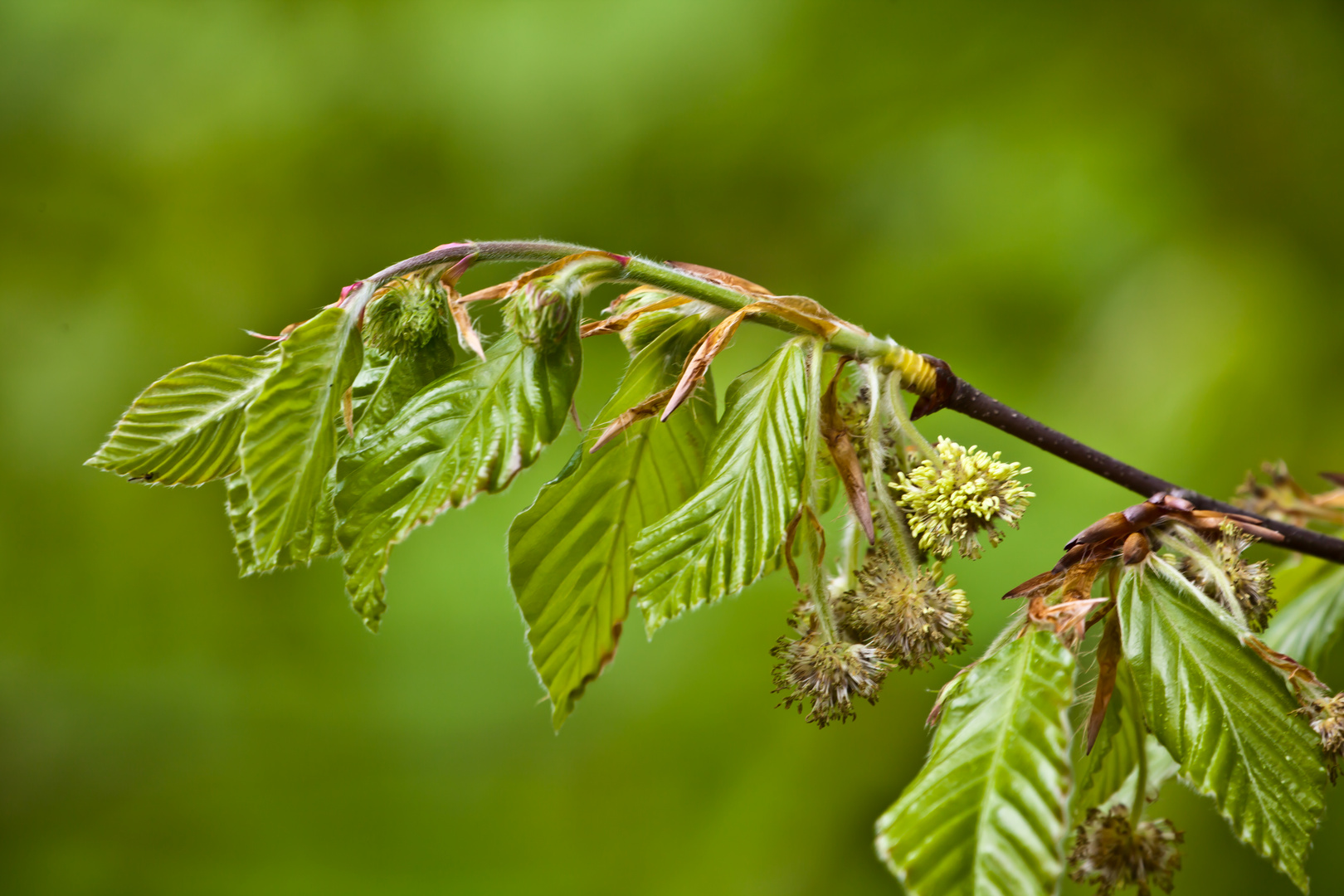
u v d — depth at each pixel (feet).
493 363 2.21
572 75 5.38
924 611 2.23
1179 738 2.19
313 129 5.59
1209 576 2.22
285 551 2.22
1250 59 5.08
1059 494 4.58
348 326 2.20
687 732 4.99
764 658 4.90
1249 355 4.67
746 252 5.57
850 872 4.67
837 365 2.25
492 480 2.20
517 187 5.53
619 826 5.05
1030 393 5.00
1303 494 2.49
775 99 5.37
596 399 4.91
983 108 5.33
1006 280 5.17
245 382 2.23
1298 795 2.18
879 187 5.41
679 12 5.34
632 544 2.22
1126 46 5.20
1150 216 5.06
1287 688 2.19
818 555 2.23
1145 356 4.86
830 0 5.24
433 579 5.33
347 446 2.21
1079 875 2.23
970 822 2.15
